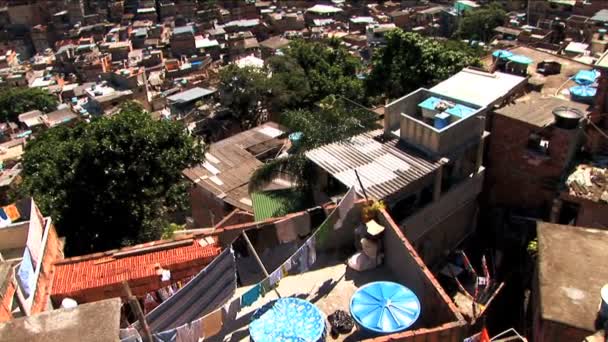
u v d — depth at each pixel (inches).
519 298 780.6
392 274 564.1
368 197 651.5
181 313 474.9
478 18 2979.8
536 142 826.8
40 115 2596.0
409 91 1318.9
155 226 980.6
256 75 1937.7
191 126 2069.4
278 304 479.8
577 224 775.7
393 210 738.8
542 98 921.5
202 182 1150.3
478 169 841.5
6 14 4456.2
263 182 874.1
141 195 990.4
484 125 806.5
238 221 928.3
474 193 857.5
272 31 3806.6
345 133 852.6
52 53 3919.8
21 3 4525.1
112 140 986.1
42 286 546.9
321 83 1918.1
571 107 841.5
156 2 4495.6
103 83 2967.5
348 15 4033.0
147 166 999.6
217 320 451.2
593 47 1835.6
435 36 3314.5
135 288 584.4
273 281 486.6
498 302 776.9
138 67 3174.2
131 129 1007.0
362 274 566.3
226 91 1990.7
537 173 830.5
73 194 967.6
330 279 560.1
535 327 505.4
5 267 458.0
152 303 585.0
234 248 580.7
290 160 852.0
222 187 1131.3
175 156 1045.2
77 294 564.7
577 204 775.1
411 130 786.2
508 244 861.8
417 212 760.3
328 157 777.6
